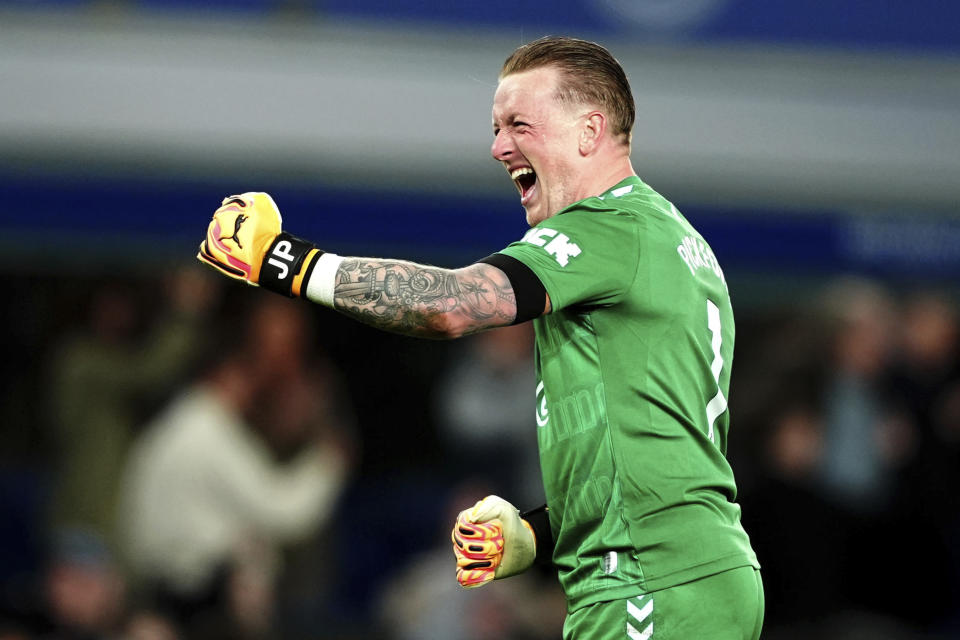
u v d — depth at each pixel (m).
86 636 24.20
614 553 11.52
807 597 26.14
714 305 12.03
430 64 31.77
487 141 31.77
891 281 33.44
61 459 29.88
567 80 11.93
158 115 30.47
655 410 11.41
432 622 27.58
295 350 29.19
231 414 27.50
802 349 30.41
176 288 30.48
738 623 11.42
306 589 29.77
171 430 27.12
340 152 31.22
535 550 12.84
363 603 33.25
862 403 30.73
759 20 33.12
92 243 30.34
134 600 25.92
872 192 33.31
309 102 31.12
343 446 30.25
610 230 11.38
